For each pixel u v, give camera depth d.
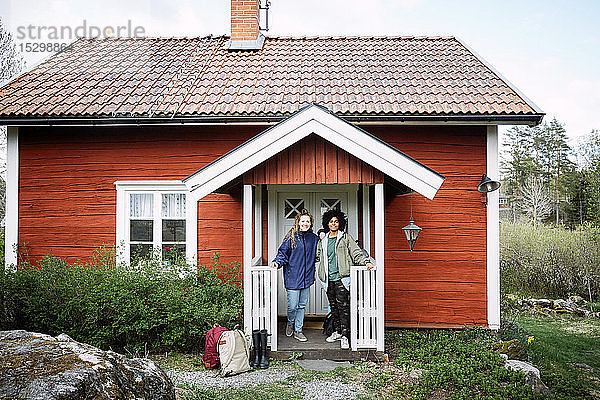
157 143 9.07
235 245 9.02
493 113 8.43
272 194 9.07
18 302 7.88
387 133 8.90
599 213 15.44
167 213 9.11
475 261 8.81
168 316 7.41
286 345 7.31
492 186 8.54
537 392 6.16
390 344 7.73
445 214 8.88
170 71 10.49
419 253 8.89
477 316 8.76
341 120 6.80
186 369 6.73
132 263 8.48
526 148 40.66
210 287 8.27
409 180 6.75
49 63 11.36
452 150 8.88
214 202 9.05
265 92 9.35
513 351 7.42
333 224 7.46
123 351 7.65
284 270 7.67
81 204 9.11
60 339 3.84
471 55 11.25
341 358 7.04
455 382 6.03
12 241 9.16
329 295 7.59
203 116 8.54
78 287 7.53
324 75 10.12
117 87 9.77
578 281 15.62
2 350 3.49
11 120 8.66
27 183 9.21
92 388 3.11
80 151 9.14
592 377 7.40
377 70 10.37
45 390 2.92
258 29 11.66
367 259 7.28
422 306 8.86
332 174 7.07
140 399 3.43
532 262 16.44
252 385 5.98
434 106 8.62
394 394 5.75
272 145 6.86
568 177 33.00
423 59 11.01
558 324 11.67
